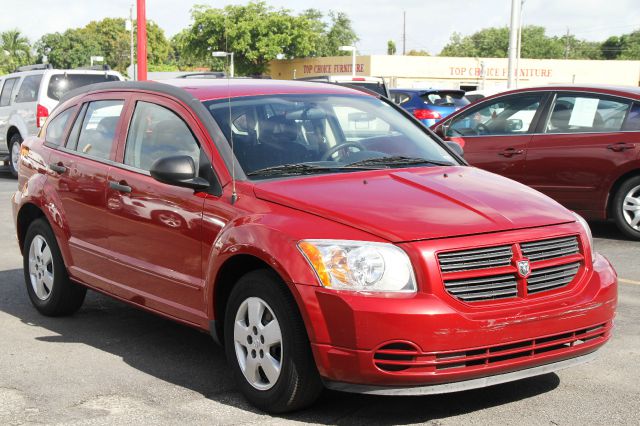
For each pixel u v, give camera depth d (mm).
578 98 9688
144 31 16219
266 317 4379
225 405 4562
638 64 73250
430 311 3928
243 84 5664
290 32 63875
